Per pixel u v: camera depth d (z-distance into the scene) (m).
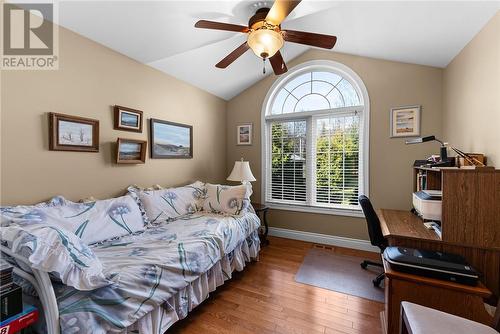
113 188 2.25
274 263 2.73
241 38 2.52
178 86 3.01
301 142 3.51
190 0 1.83
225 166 3.96
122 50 2.27
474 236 1.49
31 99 1.68
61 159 1.85
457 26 1.86
